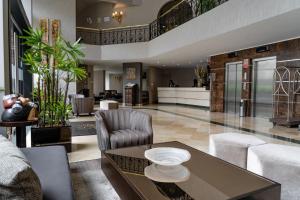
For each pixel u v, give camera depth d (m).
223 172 1.93
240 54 8.58
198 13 7.82
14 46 6.45
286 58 6.85
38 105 3.54
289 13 4.29
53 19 10.90
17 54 6.86
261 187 1.64
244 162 2.70
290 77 6.68
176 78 17.73
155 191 1.63
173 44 8.63
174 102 14.42
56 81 3.75
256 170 2.41
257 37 6.45
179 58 11.27
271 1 4.51
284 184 2.19
